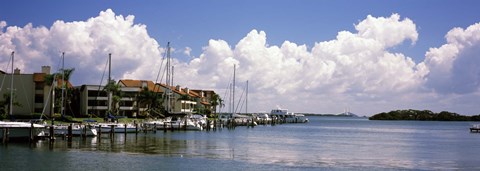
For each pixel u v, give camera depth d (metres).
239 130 137.88
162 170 47.72
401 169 52.31
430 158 64.50
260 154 64.19
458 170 52.47
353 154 67.88
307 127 188.12
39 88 125.19
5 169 46.81
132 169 47.94
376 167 53.53
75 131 79.44
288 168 51.06
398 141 102.38
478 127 153.50
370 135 130.00
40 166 48.69
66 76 124.75
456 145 90.56
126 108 153.88
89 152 59.91
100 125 84.75
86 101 141.75
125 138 83.19
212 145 75.62
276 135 115.25
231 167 50.75
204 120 136.50
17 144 66.12
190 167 50.03
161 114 135.38
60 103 124.31
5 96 117.00
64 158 54.22
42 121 83.75
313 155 65.00
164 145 72.12
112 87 143.50
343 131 156.00
